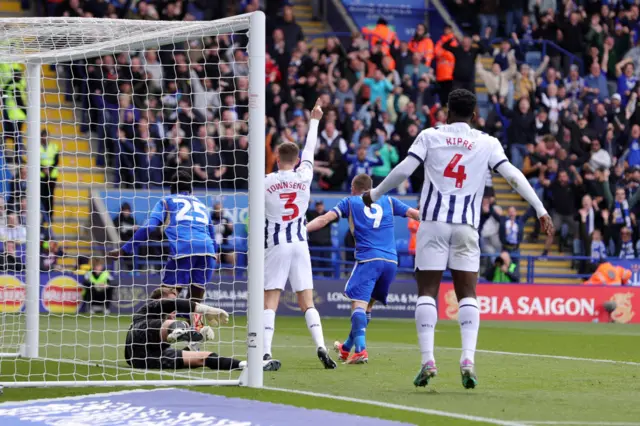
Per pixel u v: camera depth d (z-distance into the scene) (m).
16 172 24.86
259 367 11.89
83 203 31.33
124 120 32.06
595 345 21.12
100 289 29.28
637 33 40.47
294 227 14.82
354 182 16.06
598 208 35.22
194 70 33.06
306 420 9.26
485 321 31.38
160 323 14.29
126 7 34.91
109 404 10.18
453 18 41.28
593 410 10.38
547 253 35.09
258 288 11.91
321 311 31.20
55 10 34.41
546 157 35.81
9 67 20.58
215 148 32.34
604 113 37.41
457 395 11.45
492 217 33.88
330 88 35.22
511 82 37.31
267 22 35.00
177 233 16.42
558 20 39.81
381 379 13.09
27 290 15.88
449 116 11.82
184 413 9.61
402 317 31.48
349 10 40.88
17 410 9.77
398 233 33.44
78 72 32.97
